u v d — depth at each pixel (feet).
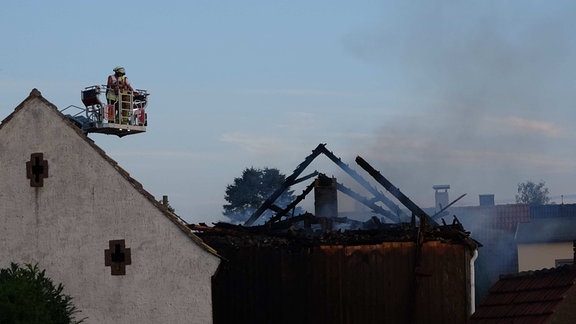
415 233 100.42
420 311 98.32
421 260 98.63
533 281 74.64
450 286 97.91
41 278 91.97
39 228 95.61
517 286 75.15
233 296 105.60
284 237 106.01
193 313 92.02
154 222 93.25
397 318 98.94
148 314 92.79
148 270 93.15
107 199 94.43
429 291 98.32
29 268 92.38
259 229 112.06
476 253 98.27
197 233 109.70
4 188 96.58
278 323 103.35
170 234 92.94
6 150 96.78
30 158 96.32
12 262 93.40
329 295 101.60
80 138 95.40
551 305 70.18
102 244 94.17
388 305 99.45
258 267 104.88
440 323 97.66
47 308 89.15
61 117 96.02
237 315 105.19
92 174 94.94
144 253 93.30
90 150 95.09
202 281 92.07
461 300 97.60
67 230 95.04
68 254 94.73
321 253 102.27
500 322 72.28
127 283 93.40
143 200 93.71
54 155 95.86
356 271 100.83
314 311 101.96
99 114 126.93
